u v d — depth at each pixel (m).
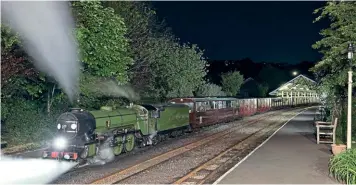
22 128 19.45
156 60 31.78
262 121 37.81
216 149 18.69
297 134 24.59
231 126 32.41
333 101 21.55
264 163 14.31
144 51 28.23
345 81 17.59
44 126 20.39
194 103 27.88
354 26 16.31
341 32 17.08
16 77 18.80
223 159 15.98
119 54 20.50
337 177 11.66
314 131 26.19
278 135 23.95
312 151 17.16
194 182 11.92
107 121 15.66
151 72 30.08
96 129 15.02
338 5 17.39
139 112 18.61
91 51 19.17
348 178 11.05
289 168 13.42
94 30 18.81
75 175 12.73
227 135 25.16
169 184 11.62
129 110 17.91
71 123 14.08
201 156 16.64
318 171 12.95
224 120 35.56
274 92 75.69
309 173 12.65
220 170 13.79
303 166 13.76
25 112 20.08
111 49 19.56
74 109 14.86
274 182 11.44
